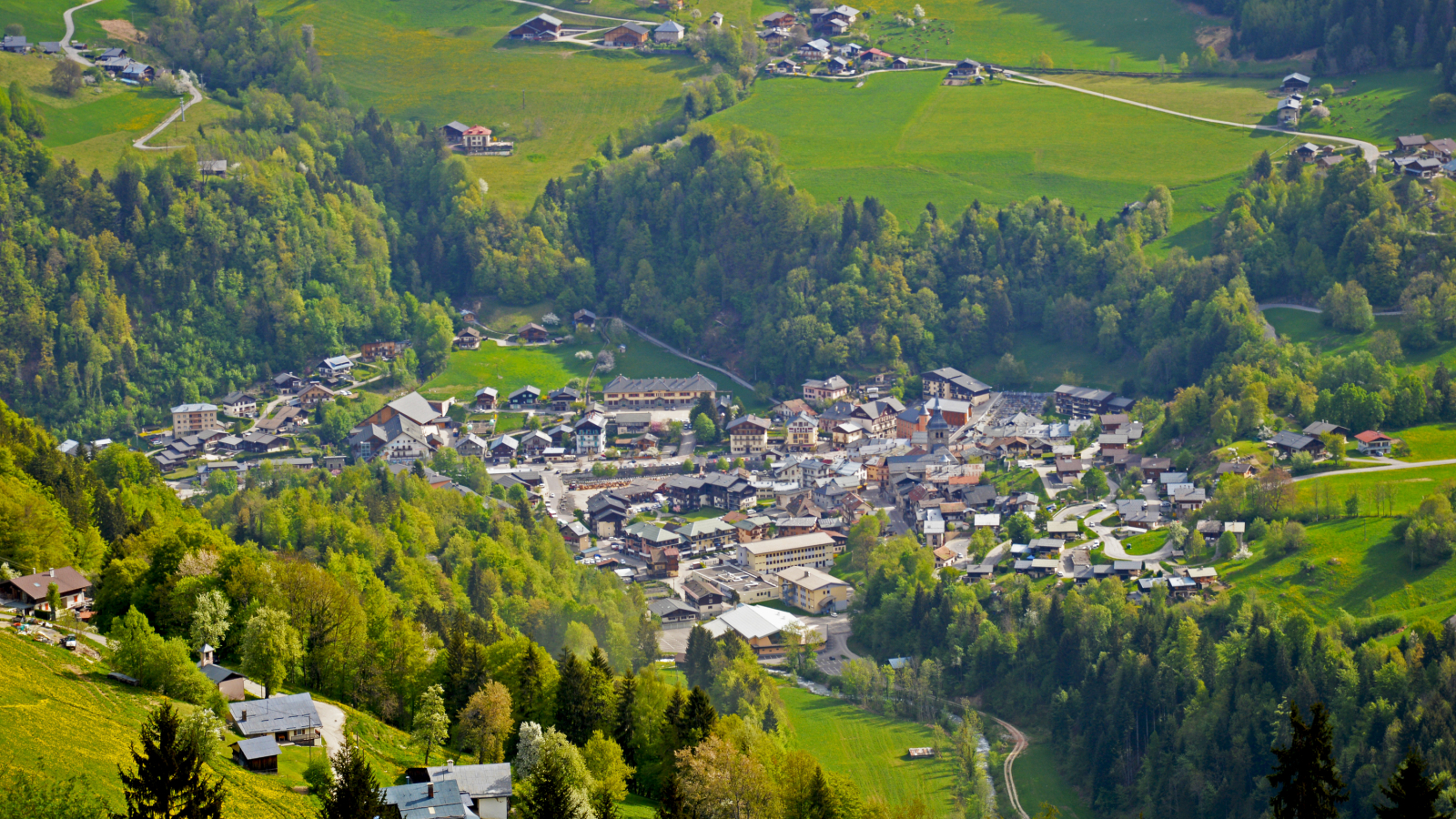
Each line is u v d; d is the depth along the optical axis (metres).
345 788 117.69
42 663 147.50
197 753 113.69
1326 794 109.69
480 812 137.25
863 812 163.75
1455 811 117.50
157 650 152.12
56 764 120.62
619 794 158.38
